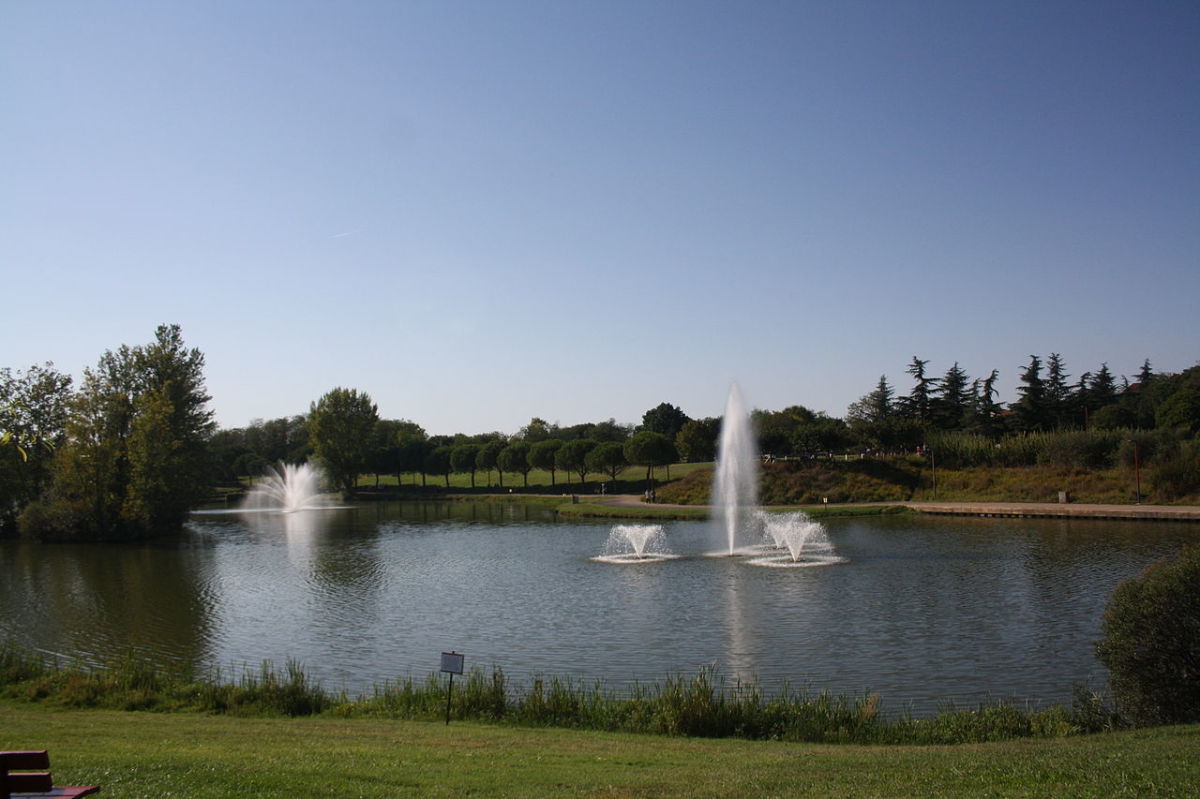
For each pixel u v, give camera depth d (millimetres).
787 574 39625
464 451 115562
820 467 80938
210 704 19328
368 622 31344
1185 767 10414
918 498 73312
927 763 11867
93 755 12523
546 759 12867
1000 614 29250
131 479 64750
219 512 91688
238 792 9930
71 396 69812
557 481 118688
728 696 20656
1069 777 10219
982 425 106062
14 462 67188
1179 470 62094
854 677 22328
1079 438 72125
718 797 10016
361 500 110750
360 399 114188
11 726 16484
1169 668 15500
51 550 58250
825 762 12430
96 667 24984
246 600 36469
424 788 10508
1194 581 15586
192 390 77062
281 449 152375
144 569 47094
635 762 12719
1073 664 22875
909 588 34844
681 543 53844
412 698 19547
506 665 24656
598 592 36438
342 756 12742
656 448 95438
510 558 48625
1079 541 47188
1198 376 96062
